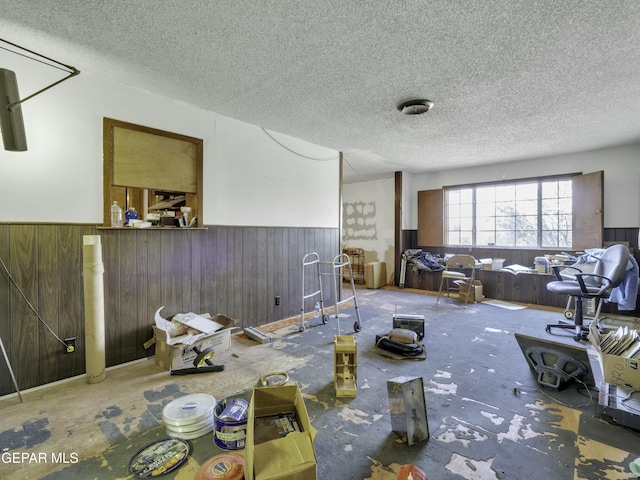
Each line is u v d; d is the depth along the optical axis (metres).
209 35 1.99
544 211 5.21
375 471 1.48
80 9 1.74
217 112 3.29
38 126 2.27
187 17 1.81
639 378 1.96
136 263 2.74
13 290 2.19
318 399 2.12
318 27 1.90
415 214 6.72
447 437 1.73
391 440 1.70
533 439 1.71
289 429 1.60
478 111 3.22
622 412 1.79
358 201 7.39
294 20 1.83
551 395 2.17
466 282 5.19
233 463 1.44
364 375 2.48
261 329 3.63
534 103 3.01
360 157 5.23
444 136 4.06
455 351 2.97
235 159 3.50
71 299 2.42
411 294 5.75
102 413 1.95
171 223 2.98
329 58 2.25
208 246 3.26
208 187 3.26
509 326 3.75
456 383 2.35
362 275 7.18
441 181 6.33
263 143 3.79
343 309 4.59
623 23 1.82
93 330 2.34
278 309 3.98
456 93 2.80
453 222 6.25
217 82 2.63
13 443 1.67
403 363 2.71
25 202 2.23
